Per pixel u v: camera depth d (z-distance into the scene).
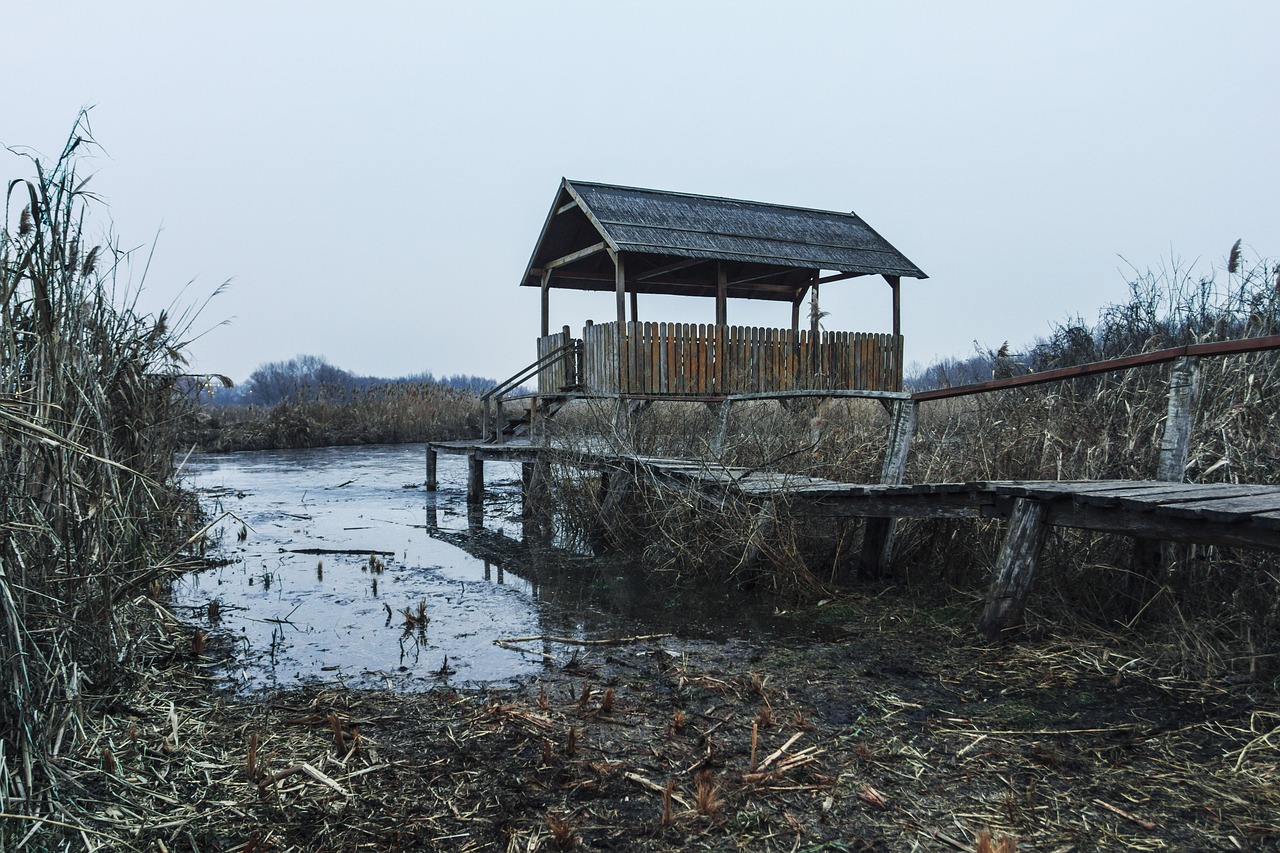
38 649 3.53
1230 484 5.11
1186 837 2.78
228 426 25.12
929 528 6.84
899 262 15.38
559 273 15.93
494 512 12.10
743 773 3.37
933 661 4.74
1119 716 3.78
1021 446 7.18
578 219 14.73
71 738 3.47
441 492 14.52
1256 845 2.70
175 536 7.62
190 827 2.94
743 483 7.30
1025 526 4.93
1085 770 3.28
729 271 17.08
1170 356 5.30
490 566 8.20
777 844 2.84
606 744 3.69
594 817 3.04
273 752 3.58
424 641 5.49
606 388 12.54
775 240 14.46
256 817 3.03
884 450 8.45
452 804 3.14
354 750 3.60
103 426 4.49
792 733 3.77
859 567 7.02
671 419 12.31
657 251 12.43
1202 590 5.13
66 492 3.99
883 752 3.53
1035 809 3.00
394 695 4.38
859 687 4.36
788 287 17.33
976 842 2.80
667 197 14.98
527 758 3.54
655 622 5.95
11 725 3.13
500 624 5.95
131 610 4.98
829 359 14.39
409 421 27.31
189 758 3.49
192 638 5.48
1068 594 5.69
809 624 5.75
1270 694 3.86
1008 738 3.61
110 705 4.01
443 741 3.73
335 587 7.21
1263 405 6.38
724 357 13.20
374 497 13.80
